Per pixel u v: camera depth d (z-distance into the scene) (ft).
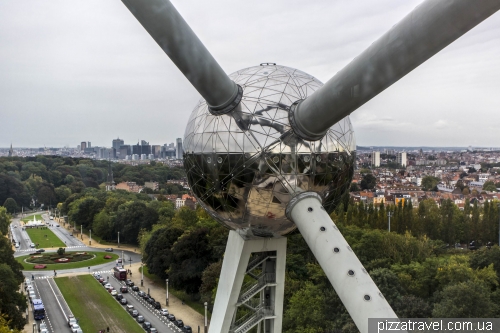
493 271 286.25
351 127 117.80
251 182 106.22
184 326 286.87
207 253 353.31
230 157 106.01
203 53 93.97
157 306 328.29
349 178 118.93
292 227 118.01
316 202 106.93
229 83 102.94
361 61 83.87
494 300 251.19
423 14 74.90
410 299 232.73
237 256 130.21
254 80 110.42
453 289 225.15
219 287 138.72
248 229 120.47
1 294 257.55
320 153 106.11
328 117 95.20
